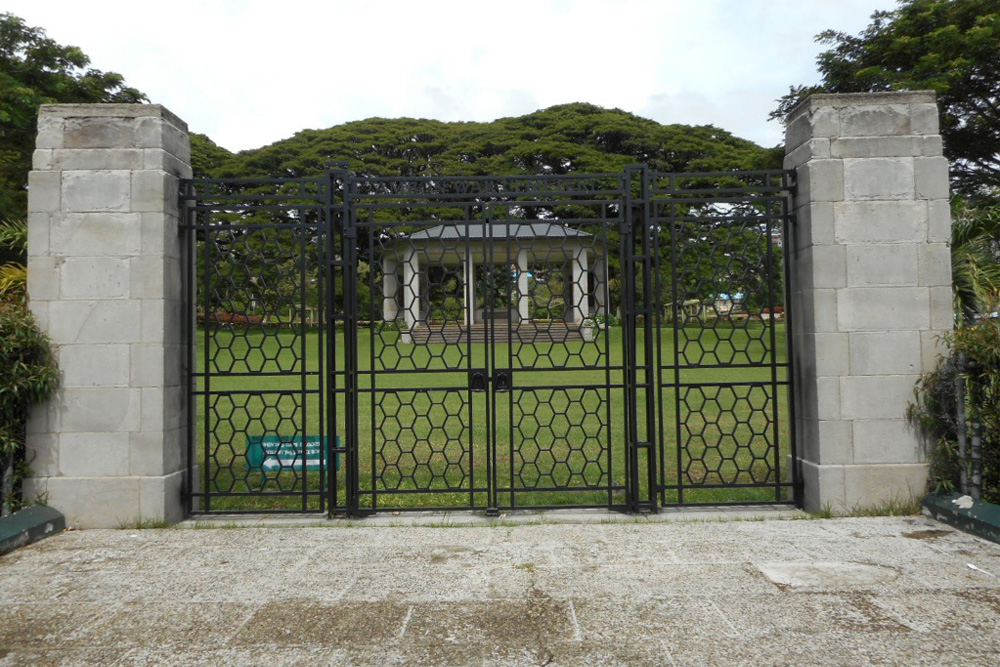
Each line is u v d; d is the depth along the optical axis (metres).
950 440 4.91
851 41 16.47
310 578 3.86
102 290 4.99
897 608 3.31
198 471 5.75
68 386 4.98
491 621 3.24
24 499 4.92
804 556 4.10
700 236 5.48
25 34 13.27
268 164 30.48
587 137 30.47
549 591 3.62
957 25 14.65
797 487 5.33
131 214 5.02
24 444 4.92
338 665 2.83
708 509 5.33
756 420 10.08
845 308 5.00
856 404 4.99
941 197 5.03
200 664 2.86
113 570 4.03
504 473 7.06
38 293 4.98
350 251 5.28
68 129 5.06
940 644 2.93
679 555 4.18
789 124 5.43
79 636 3.14
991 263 5.59
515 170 29.14
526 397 12.27
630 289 5.25
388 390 5.30
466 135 32.62
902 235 5.02
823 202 5.02
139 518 4.94
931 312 5.00
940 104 14.83
